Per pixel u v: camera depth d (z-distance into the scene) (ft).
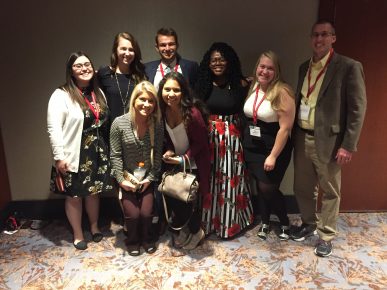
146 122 7.88
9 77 9.21
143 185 8.19
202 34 9.03
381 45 8.94
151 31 8.98
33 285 7.41
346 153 7.49
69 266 8.01
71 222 8.67
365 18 8.73
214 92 8.36
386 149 9.78
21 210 10.16
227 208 8.83
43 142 9.77
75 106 7.89
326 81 7.41
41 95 9.37
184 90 7.59
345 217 10.08
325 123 7.53
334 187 8.07
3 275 7.72
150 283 7.43
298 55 9.24
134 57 8.21
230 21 8.96
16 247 8.80
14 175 10.02
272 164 8.11
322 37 7.32
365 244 8.79
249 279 7.55
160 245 8.79
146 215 8.26
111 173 8.22
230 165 8.68
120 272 7.79
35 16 8.75
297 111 8.16
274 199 8.94
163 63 8.46
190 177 7.77
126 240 8.64
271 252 8.50
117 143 8.02
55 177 8.35
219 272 7.77
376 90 9.27
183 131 7.95
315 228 9.11
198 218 8.62
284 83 7.86
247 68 9.32
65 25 8.84
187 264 8.05
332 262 8.10
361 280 7.50
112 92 8.31
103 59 9.12
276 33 9.07
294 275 7.66
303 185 8.67
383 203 10.16
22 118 9.55
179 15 8.89
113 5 8.75
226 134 8.56
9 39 8.89
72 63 7.77
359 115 7.23
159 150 8.16
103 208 10.16
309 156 8.11
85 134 8.07
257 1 8.85
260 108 8.00
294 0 8.85
